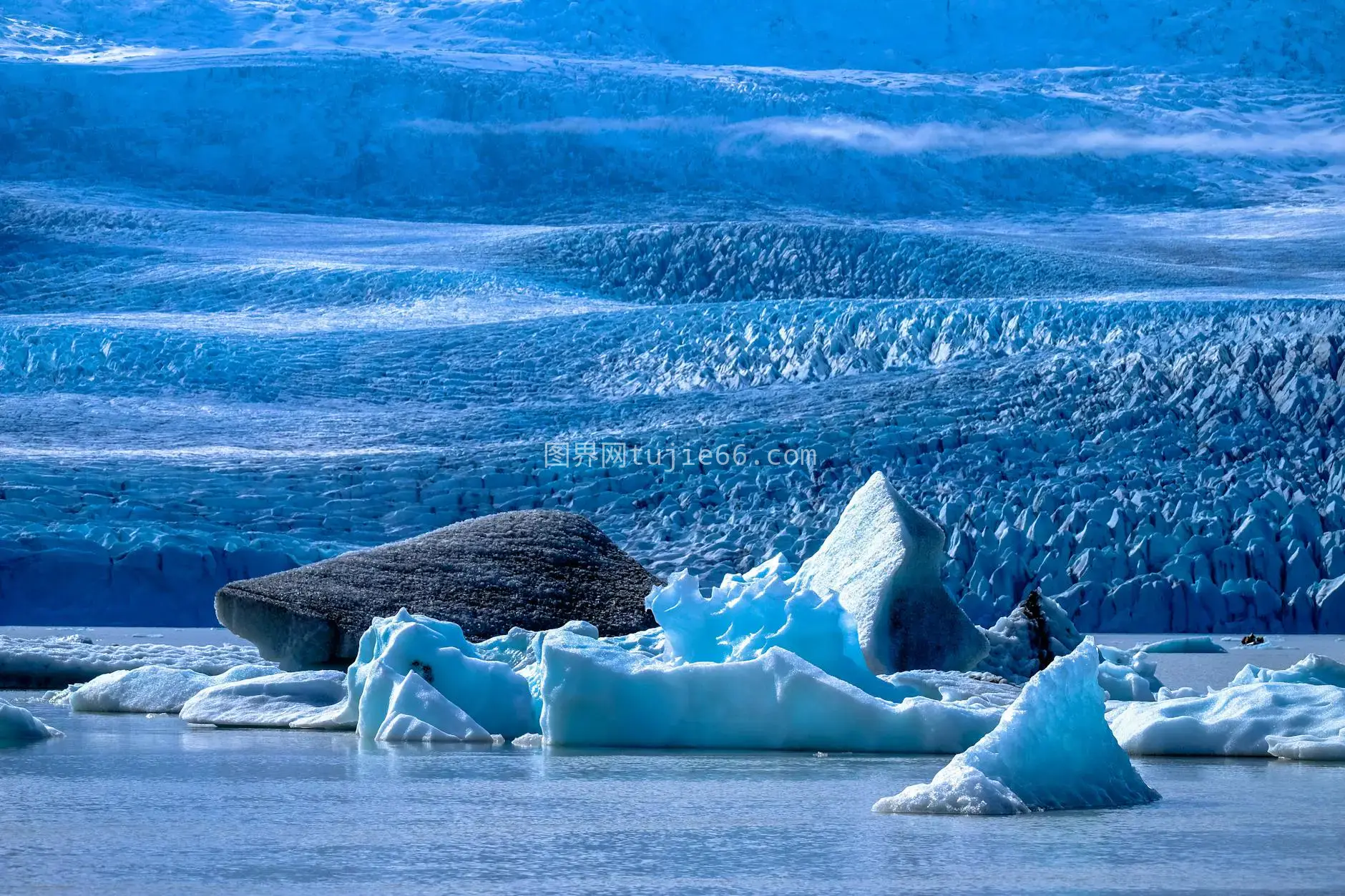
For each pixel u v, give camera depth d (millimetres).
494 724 28000
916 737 25094
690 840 15578
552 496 134625
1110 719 27078
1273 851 14836
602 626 41531
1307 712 25531
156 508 128125
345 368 196625
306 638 39000
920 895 12617
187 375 189250
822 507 124625
